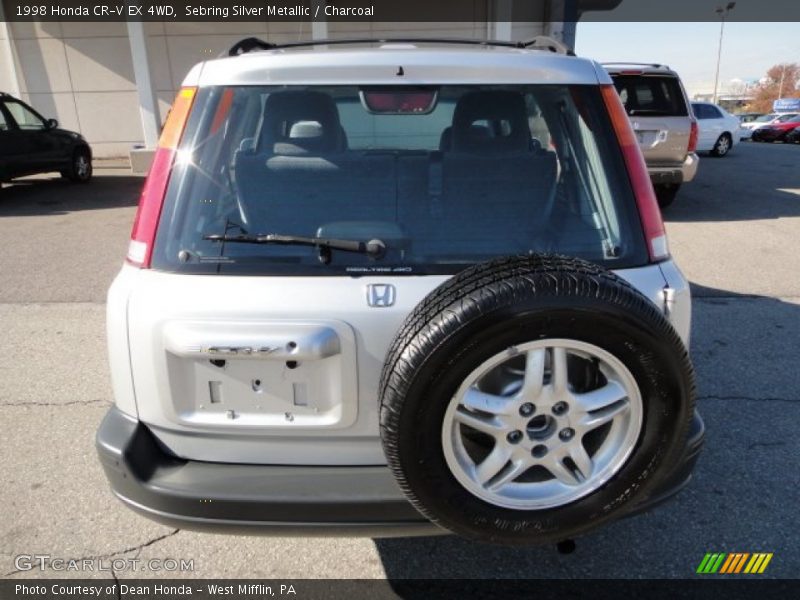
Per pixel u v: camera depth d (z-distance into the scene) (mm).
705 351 4512
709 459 3244
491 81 2156
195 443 2119
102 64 15047
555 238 2148
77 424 3621
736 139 18953
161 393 2053
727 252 7125
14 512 2883
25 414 3732
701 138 18312
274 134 2297
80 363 4422
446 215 2170
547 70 2180
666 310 2076
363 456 2111
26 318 5281
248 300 1976
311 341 1944
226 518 2002
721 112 18703
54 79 15117
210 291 1993
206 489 2000
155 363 2029
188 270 2029
